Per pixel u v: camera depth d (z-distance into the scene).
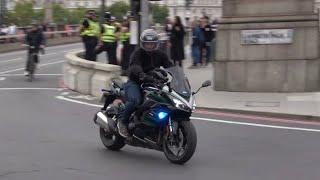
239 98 16.22
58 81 21.98
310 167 8.69
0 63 30.62
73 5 124.69
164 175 8.15
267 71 17.45
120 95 9.71
